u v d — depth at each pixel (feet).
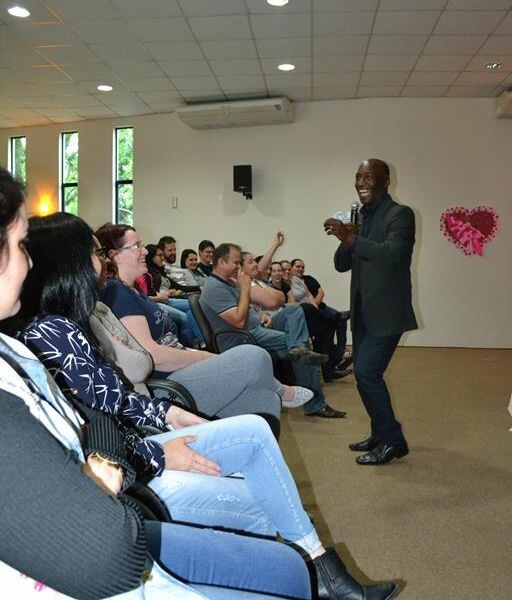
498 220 23.70
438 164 23.84
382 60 19.53
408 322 8.65
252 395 6.66
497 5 15.35
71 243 4.23
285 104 23.22
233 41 17.95
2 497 1.96
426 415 12.26
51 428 2.48
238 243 25.46
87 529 2.06
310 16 16.14
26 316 4.10
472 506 7.48
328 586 4.15
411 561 6.04
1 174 2.37
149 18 16.34
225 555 3.43
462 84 21.95
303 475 8.59
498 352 22.59
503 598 5.36
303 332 11.71
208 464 4.18
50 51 18.85
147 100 24.13
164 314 7.67
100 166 27.14
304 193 24.75
